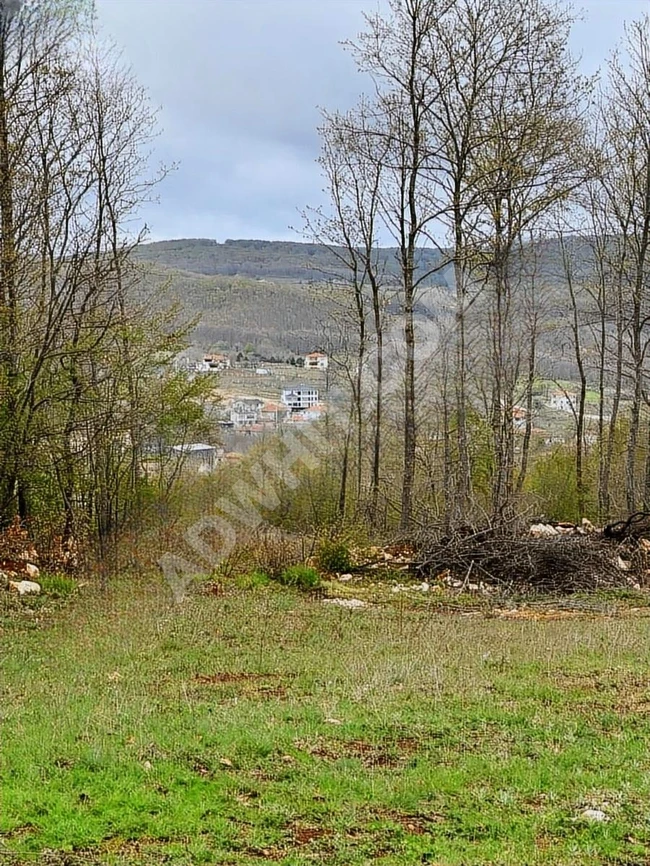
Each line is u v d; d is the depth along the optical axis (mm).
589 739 7371
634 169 26594
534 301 27609
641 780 6332
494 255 23000
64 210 18156
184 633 12234
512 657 10711
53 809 5578
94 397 18000
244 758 6676
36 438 16766
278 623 13250
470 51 21594
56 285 18250
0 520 16891
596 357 30141
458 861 5016
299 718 7859
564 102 27969
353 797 5953
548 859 5047
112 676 9750
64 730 7191
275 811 5688
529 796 6074
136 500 19250
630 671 9914
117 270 18750
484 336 24406
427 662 10422
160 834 5328
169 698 8711
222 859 5016
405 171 22750
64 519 18312
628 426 31547
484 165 22094
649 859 5102
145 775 6223
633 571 18625
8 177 16062
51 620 13039
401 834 5398
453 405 26656
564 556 17984
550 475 30797
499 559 17938
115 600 14656
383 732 7418
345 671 10047
